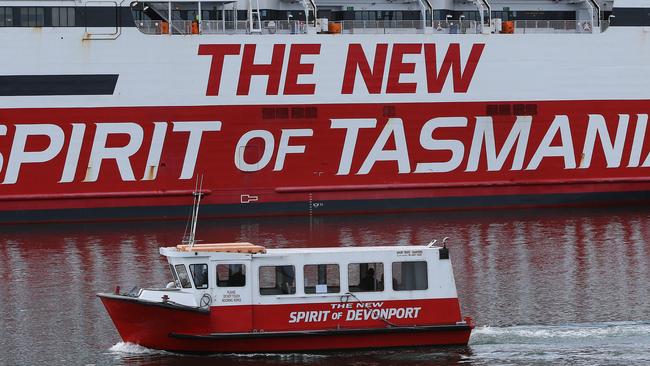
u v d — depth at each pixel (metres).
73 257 100.06
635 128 136.88
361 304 65.69
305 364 63.81
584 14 143.88
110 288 85.94
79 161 126.06
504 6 144.62
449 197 133.00
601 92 135.88
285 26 134.00
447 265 66.38
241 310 65.19
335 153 130.62
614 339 69.06
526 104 134.38
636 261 95.00
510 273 90.31
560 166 135.75
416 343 66.19
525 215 128.00
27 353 67.88
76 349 68.44
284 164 130.00
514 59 133.62
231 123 128.50
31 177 125.19
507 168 134.50
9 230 119.50
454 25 134.38
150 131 127.12
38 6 124.44
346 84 130.12
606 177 136.62
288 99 129.38
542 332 70.75
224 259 65.12
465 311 77.06
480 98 133.12
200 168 128.50
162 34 126.62
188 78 127.31
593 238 108.31
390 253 65.88
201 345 65.06
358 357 65.00
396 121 131.38
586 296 81.44
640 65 136.50
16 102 124.31
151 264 95.94
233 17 136.00
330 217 128.62
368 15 141.12
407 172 132.25
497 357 65.19
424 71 131.62
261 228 118.50
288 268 65.50
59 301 81.75
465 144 133.12
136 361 64.56
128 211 127.12
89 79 125.56
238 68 128.12
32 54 124.44
